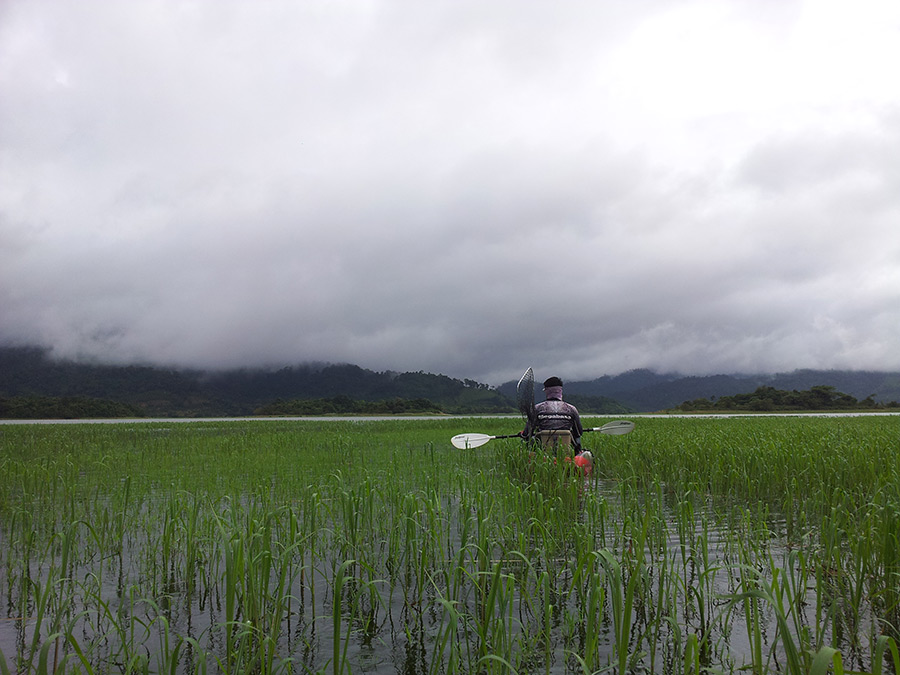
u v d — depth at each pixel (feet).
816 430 53.52
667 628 13.09
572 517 21.54
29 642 12.46
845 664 11.16
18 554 18.35
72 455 44.83
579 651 11.93
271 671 10.62
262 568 13.50
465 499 21.03
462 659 11.69
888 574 13.97
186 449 49.83
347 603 14.73
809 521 22.06
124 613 14.06
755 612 10.25
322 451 48.21
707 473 30.58
